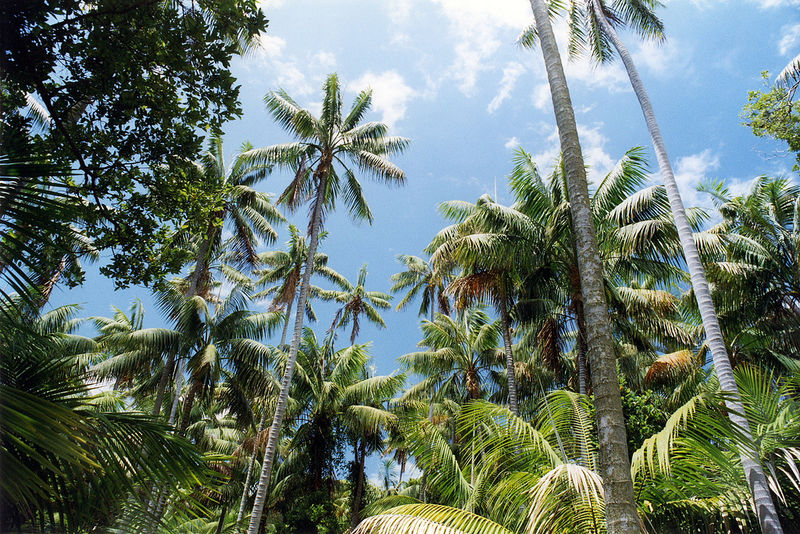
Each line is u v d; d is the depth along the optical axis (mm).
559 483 4586
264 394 17328
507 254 12109
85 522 3629
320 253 28359
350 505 25203
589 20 12453
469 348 20938
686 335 15406
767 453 6023
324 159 17734
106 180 5352
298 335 15812
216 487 4176
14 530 3084
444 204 16000
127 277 6062
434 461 6590
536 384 19125
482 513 6395
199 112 5461
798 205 13133
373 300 32969
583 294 4613
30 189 3188
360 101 18688
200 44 5066
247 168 19703
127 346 15633
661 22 12008
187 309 16156
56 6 4258
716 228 15711
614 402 3967
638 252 11531
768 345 14719
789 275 13258
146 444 3775
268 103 17703
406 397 22891
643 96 9914
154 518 4031
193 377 16281
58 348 4270
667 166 8945
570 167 5270
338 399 21969
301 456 22125
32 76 4469
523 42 13555
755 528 6164
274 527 23234
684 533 6098
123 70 4816
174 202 5895
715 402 4398
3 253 3182
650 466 4605
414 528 4488
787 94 8711
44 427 2623
